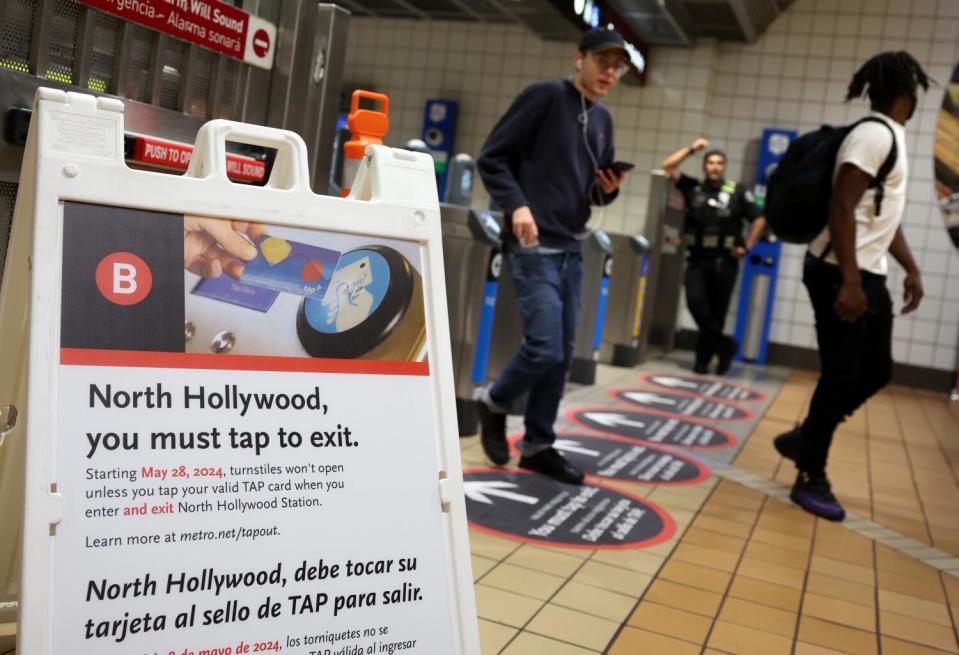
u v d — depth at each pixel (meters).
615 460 3.96
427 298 1.48
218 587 1.19
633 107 8.63
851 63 8.25
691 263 7.26
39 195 1.16
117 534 1.13
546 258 3.22
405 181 1.49
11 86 1.70
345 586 1.29
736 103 8.55
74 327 1.16
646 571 2.59
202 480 1.21
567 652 1.99
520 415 4.87
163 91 2.03
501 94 9.11
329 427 1.33
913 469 4.63
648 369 7.29
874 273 3.37
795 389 7.05
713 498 3.53
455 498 1.41
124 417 1.17
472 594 1.40
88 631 1.09
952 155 7.93
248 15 2.20
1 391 1.34
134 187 1.24
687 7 7.51
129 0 1.86
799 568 2.81
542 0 5.73
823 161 3.37
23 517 1.07
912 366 8.13
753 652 2.13
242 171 2.20
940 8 7.97
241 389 1.27
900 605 2.60
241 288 1.30
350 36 9.55
